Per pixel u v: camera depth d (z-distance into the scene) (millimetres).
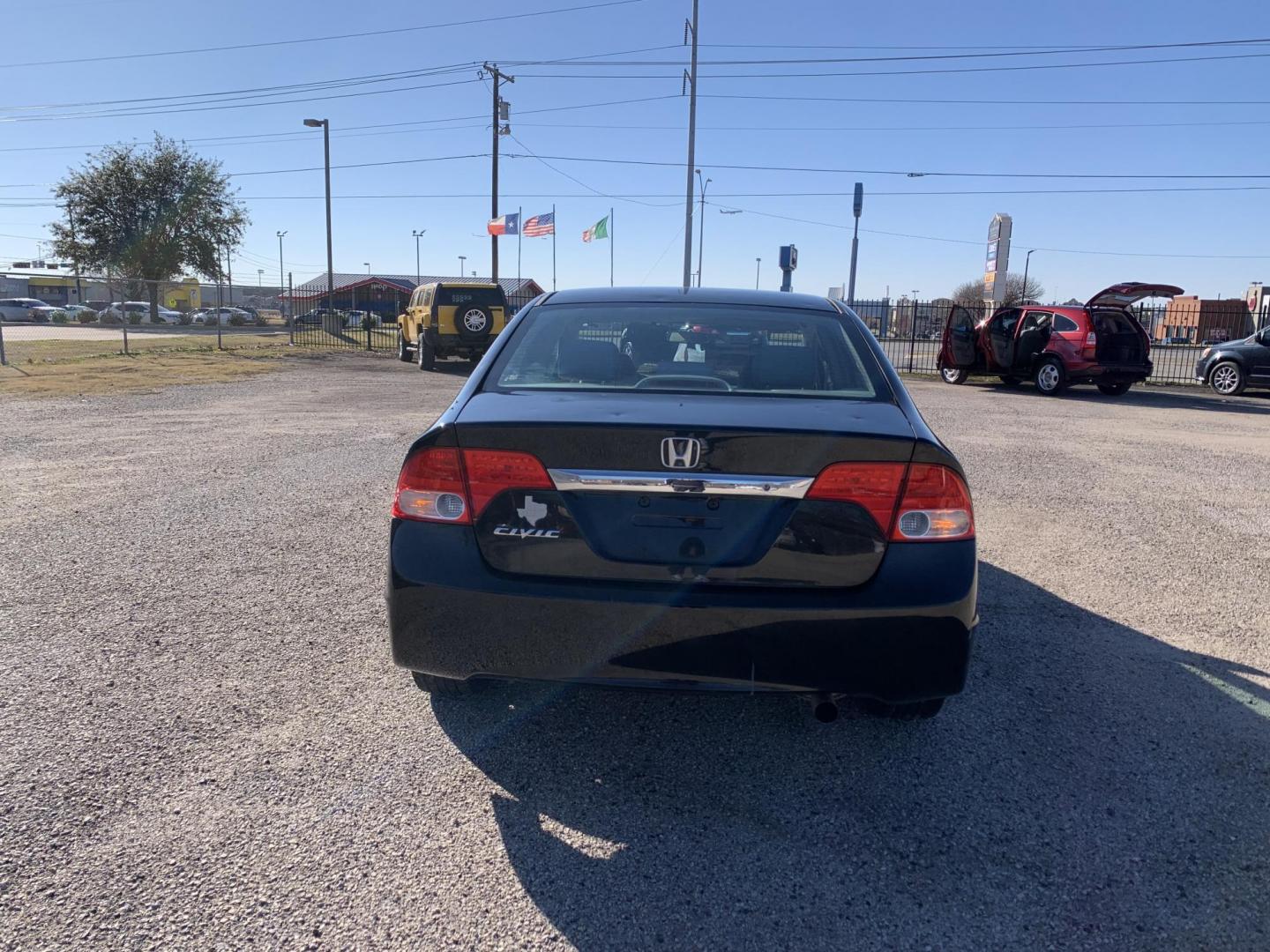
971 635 2646
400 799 2760
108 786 2773
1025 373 17406
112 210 51719
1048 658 3961
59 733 3092
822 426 2635
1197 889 2410
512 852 2521
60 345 26219
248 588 4613
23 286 72938
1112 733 3262
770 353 3318
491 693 3484
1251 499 7395
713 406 2812
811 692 2609
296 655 3783
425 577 2678
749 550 2584
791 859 2516
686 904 2322
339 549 5301
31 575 4770
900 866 2494
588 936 2199
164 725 3166
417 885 2365
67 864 2402
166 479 7254
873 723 3322
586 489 2598
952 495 2625
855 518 2574
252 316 53094
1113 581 5098
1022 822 2707
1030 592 4871
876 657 2572
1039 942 2207
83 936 2141
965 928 2254
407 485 2756
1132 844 2605
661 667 2592
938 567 2588
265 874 2391
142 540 5441
